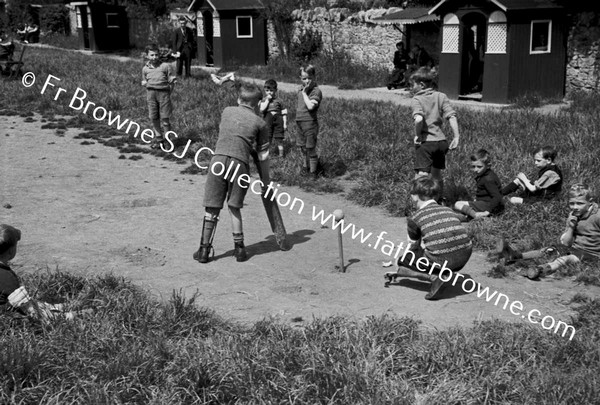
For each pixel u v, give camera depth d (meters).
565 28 19.53
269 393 4.87
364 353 5.29
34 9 44.44
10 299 5.61
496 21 18.91
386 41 24.81
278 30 28.97
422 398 4.77
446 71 20.41
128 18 37.44
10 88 19.78
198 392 4.92
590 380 5.02
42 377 4.97
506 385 5.00
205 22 30.38
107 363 5.10
